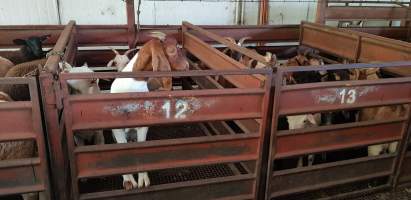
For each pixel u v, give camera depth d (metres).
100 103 1.82
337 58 4.19
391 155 2.69
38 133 1.76
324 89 2.21
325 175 2.53
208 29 4.13
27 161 1.82
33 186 1.89
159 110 1.93
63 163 1.90
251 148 2.23
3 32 3.55
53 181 1.92
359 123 2.44
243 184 2.33
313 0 5.66
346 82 2.25
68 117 1.79
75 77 1.71
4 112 1.68
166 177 2.82
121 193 2.07
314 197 2.74
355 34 3.52
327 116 3.08
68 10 4.59
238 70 1.96
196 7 5.05
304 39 4.44
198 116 2.02
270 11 5.45
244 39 4.07
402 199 2.75
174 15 5.00
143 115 1.92
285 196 2.71
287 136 2.25
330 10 4.18
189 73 1.87
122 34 3.89
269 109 2.14
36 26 3.63
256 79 2.17
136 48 3.77
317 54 4.07
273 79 2.05
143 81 2.36
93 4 4.67
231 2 5.19
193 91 1.94
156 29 3.99
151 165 2.07
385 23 6.19
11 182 1.85
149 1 4.82
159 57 2.23
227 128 3.07
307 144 2.35
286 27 4.45
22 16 4.44
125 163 2.02
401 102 2.48
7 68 3.14
